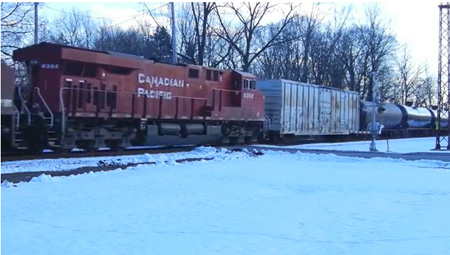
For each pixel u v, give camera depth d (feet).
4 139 56.18
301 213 31.76
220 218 29.71
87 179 44.93
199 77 86.28
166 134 80.23
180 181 45.80
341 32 206.28
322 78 198.70
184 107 82.99
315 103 118.62
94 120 68.64
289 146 101.40
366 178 51.62
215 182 45.80
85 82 67.05
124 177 47.03
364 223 29.09
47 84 64.03
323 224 28.58
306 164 66.08
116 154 68.23
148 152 74.23
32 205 32.19
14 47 102.68
